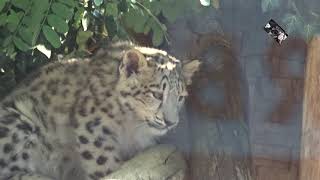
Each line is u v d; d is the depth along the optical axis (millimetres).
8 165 9422
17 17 9375
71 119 9586
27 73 10703
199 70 10094
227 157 10008
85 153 9500
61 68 10078
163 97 9492
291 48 11078
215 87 10109
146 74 9477
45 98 9773
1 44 9852
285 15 9805
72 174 9727
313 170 9680
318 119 9594
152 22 9852
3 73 10664
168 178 9422
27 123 9562
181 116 10250
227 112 10102
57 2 9242
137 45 10453
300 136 11242
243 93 10328
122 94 9562
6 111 9617
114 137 9602
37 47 9969
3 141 9383
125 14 9977
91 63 9984
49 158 9703
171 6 9805
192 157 10156
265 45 10711
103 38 10789
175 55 10352
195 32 10172
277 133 11625
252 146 11133
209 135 10070
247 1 10047
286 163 11570
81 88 9734
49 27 9203
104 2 9812
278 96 11516
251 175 10188
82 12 10000
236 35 10219
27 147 9539
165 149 9984
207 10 10000
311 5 9852
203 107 10125
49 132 9672
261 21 10156
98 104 9570
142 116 9625
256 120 11602
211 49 10148
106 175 9531
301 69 11234
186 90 9891
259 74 11289
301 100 11422
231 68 10148
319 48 9602
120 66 9531
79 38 10703
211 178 10000
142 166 9453
